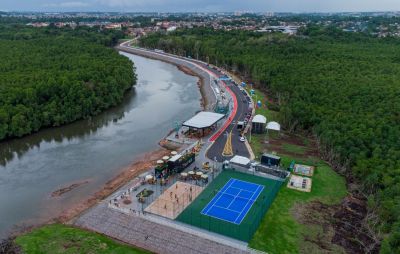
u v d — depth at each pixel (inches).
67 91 6909.5
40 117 6318.9
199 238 3356.3
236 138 5713.6
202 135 5841.5
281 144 5565.9
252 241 3324.3
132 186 4274.1
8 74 7396.7
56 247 3262.8
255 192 4146.2
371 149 4680.1
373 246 3339.1
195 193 4094.5
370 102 6195.9
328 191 4254.4
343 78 7736.2
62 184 4559.5
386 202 3528.5
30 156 5393.7
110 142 5905.5
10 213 3939.5
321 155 5226.4
